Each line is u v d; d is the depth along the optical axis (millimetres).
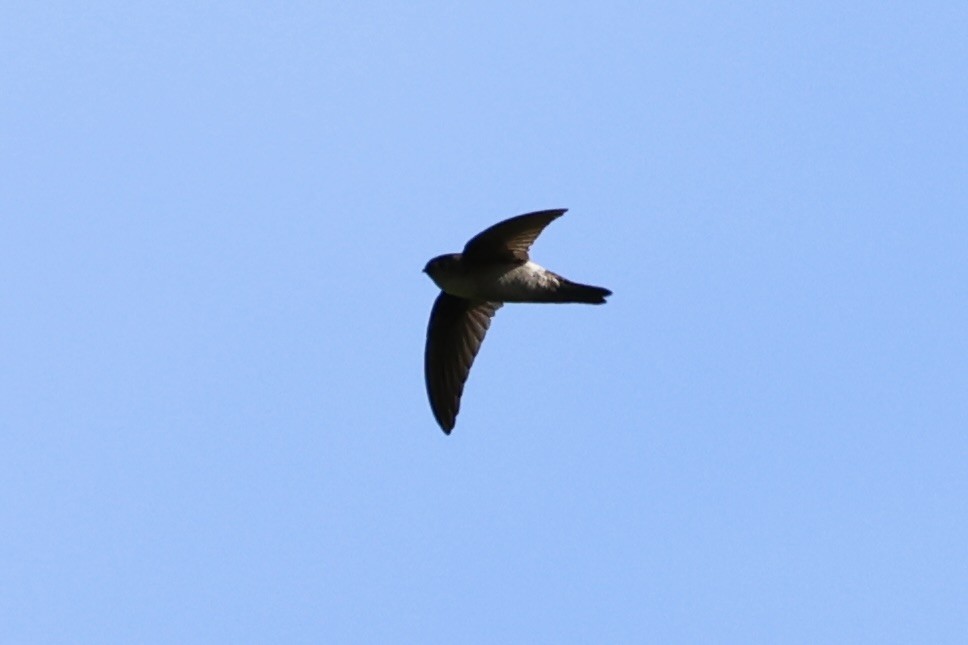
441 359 17234
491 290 16250
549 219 15766
